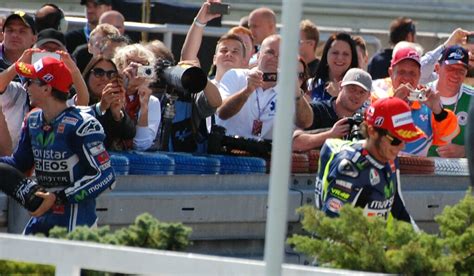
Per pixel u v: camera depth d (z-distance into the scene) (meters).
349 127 22.80
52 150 18.94
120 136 21.47
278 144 12.08
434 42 42.62
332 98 25.75
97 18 31.30
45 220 18.95
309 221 16.11
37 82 18.83
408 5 42.31
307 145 22.88
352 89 24.16
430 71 30.19
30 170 19.72
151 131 22.30
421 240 16.00
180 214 20.91
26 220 20.05
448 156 26.25
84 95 21.50
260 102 24.28
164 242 15.80
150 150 22.39
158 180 20.91
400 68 25.58
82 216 19.09
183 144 22.86
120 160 20.66
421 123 25.34
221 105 23.67
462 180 24.45
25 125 19.34
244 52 26.81
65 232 15.73
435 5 42.56
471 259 16.12
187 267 13.63
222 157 22.16
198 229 21.19
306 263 21.86
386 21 42.16
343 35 26.59
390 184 18.94
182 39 33.22
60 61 19.08
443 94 27.05
